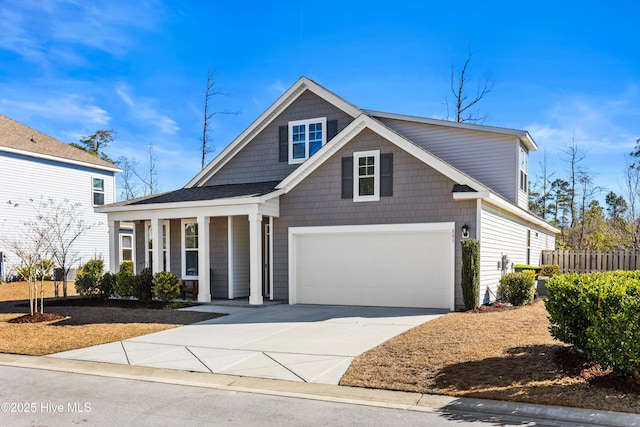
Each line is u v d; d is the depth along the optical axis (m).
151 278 15.41
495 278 14.25
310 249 14.73
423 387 6.31
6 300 17.75
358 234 14.09
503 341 8.08
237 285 16.61
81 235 25.20
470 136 17.23
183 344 9.34
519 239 17.91
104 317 12.70
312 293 14.62
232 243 16.48
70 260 24.14
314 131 16.95
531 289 13.11
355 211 14.04
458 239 12.77
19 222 22.38
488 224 13.52
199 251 15.11
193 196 16.42
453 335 8.77
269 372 7.31
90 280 16.75
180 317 12.45
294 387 6.59
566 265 22.02
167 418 5.44
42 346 9.52
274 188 15.09
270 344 9.09
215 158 18.30
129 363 8.10
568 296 6.65
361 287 13.98
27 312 13.89
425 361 7.26
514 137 16.72
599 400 5.54
